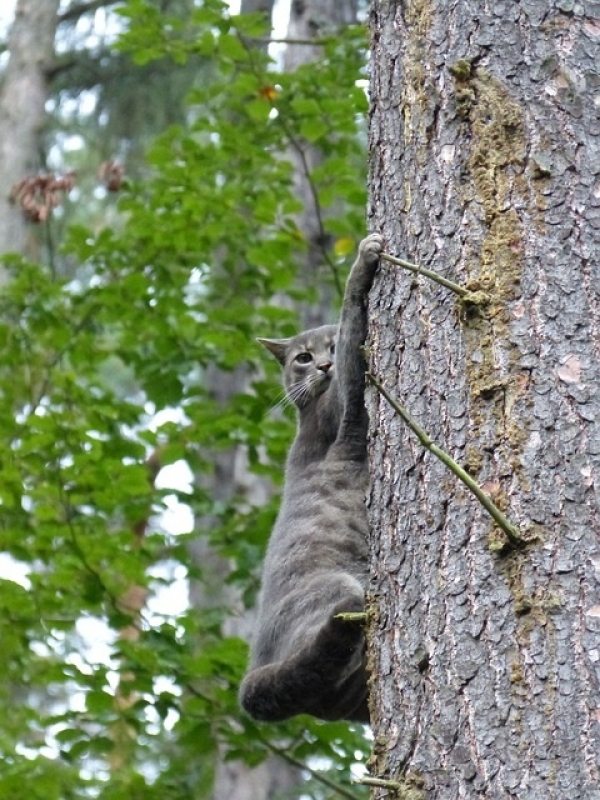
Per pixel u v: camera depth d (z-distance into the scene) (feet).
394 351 18.76
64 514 37.68
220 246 48.06
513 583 15.85
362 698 23.49
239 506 48.70
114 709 36.37
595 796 14.46
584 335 16.83
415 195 19.10
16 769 38.99
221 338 43.21
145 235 44.39
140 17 43.47
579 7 18.75
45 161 73.00
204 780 46.93
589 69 18.40
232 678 35.81
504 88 18.49
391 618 17.42
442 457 15.80
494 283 17.46
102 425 40.78
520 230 17.62
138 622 37.37
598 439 16.21
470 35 19.04
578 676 15.07
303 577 26.17
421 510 17.37
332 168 43.32
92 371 44.70
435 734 16.05
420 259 18.67
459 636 16.17
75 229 45.39
